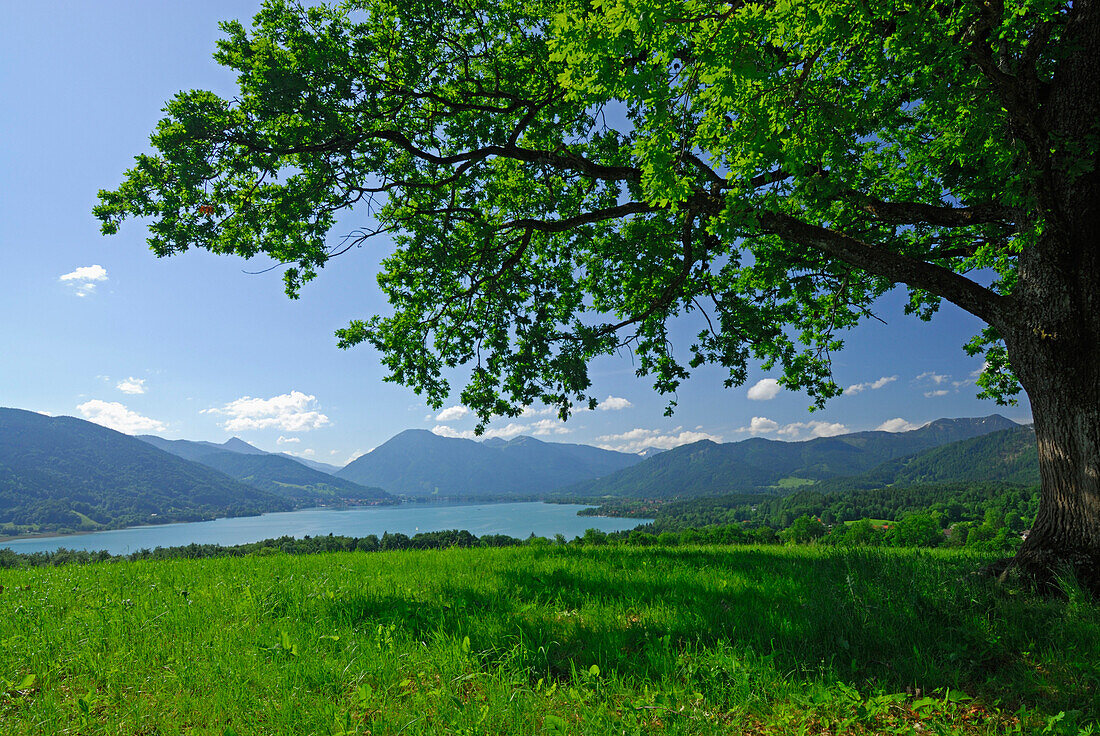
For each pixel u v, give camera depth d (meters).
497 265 11.95
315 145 9.45
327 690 3.96
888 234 10.49
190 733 3.42
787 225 7.79
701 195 8.38
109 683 4.11
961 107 7.06
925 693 3.85
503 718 3.49
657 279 12.41
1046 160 6.51
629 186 10.09
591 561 9.87
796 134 5.86
